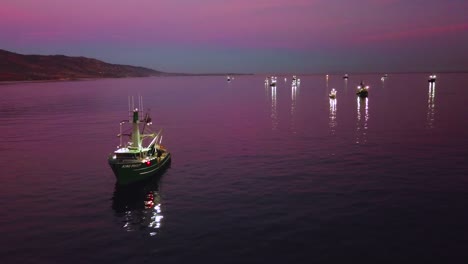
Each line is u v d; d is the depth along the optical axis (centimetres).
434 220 3612
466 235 3297
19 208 4194
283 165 5816
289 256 3008
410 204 4025
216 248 3167
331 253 3038
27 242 3362
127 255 3098
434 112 12462
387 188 4572
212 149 7194
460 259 2917
